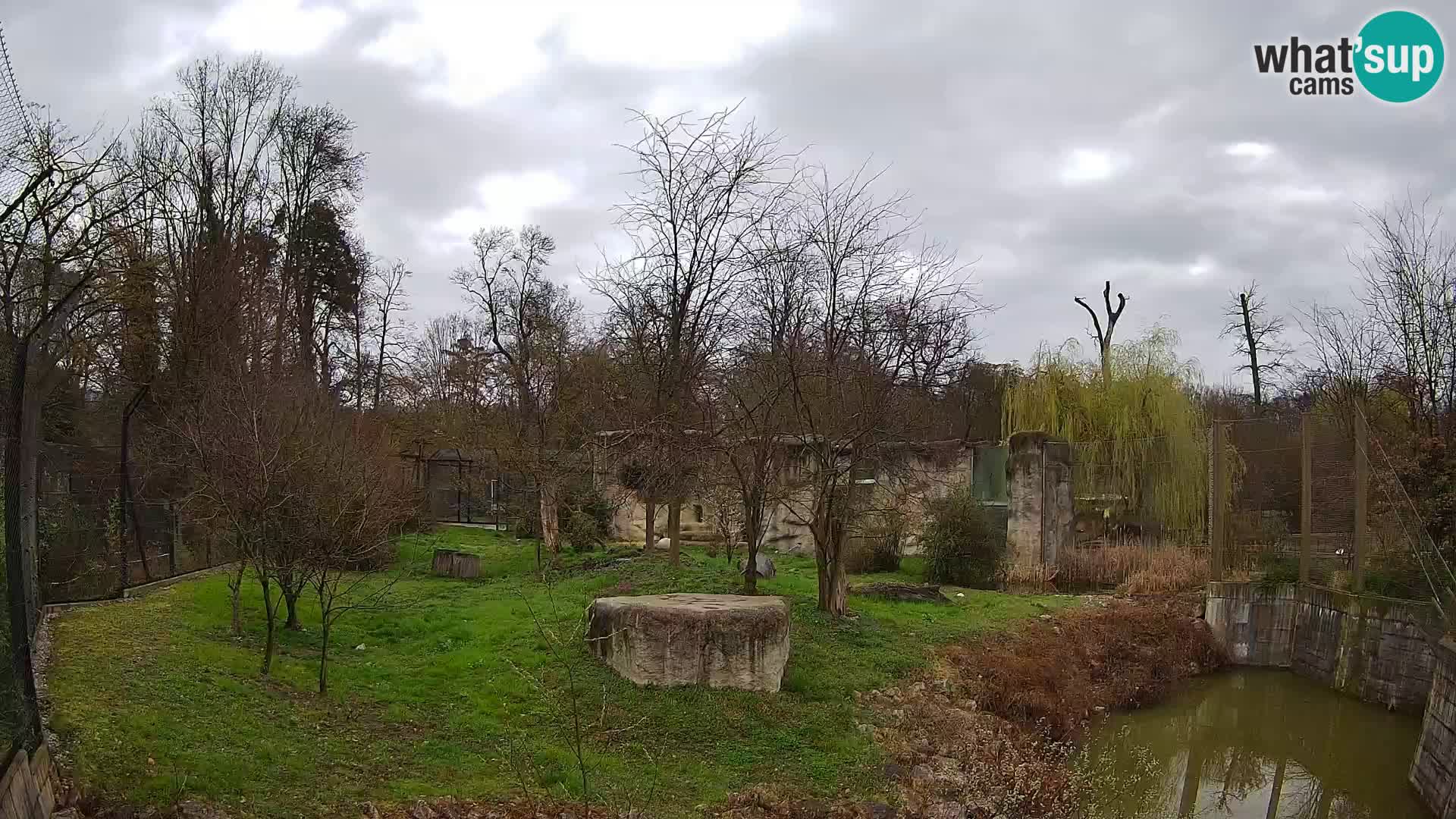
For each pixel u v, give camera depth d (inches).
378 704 381.4
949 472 882.8
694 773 347.9
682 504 706.2
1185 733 530.6
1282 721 548.4
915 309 761.0
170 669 362.6
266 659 388.5
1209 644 661.3
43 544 475.5
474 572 721.0
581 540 868.6
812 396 570.6
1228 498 722.8
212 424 539.8
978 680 496.4
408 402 1346.0
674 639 408.5
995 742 427.5
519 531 1023.6
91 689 322.7
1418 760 445.7
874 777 362.3
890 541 823.1
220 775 277.6
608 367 801.6
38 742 245.6
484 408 1183.6
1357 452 602.5
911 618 589.0
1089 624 637.3
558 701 389.1
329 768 309.4
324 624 395.5
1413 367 687.7
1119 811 423.5
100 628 418.6
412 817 284.8
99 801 250.7
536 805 302.0
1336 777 472.7
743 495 551.8
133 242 599.2
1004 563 791.7
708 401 624.7
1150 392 888.9
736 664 410.6
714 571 629.6
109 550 549.6
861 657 485.1
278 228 1058.1
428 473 1251.2
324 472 546.6
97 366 661.9
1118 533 832.9
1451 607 461.7
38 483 441.1
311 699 372.2
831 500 549.6
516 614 524.4
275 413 562.6
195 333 748.6
